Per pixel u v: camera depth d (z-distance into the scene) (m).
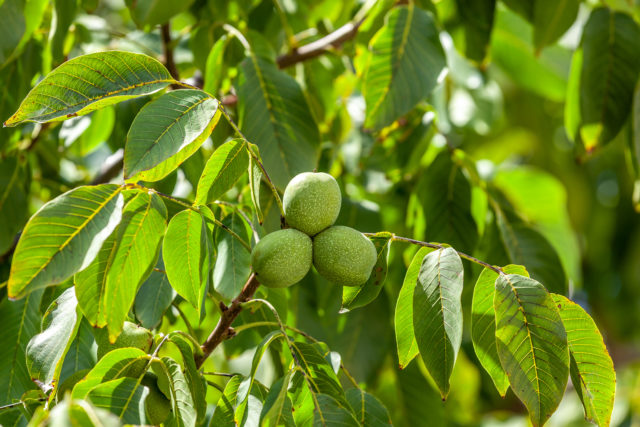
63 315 1.41
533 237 1.75
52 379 1.38
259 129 1.59
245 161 1.41
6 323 1.55
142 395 1.33
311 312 1.78
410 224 1.83
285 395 1.34
